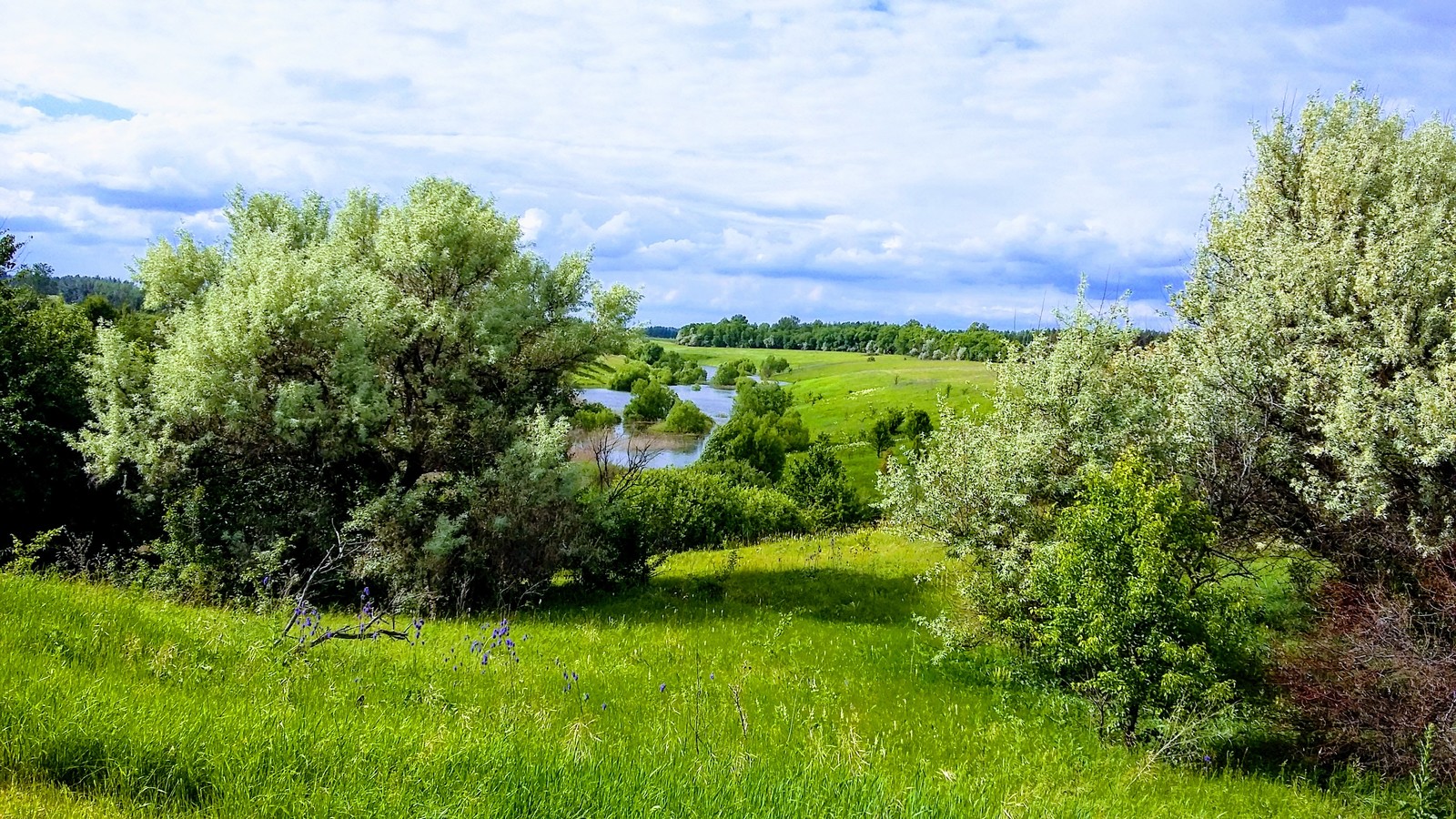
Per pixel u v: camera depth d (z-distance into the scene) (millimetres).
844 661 13641
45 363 19688
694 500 30547
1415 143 15781
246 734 4758
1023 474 13273
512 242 21297
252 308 17203
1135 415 13477
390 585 16969
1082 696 10641
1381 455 11672
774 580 21281
